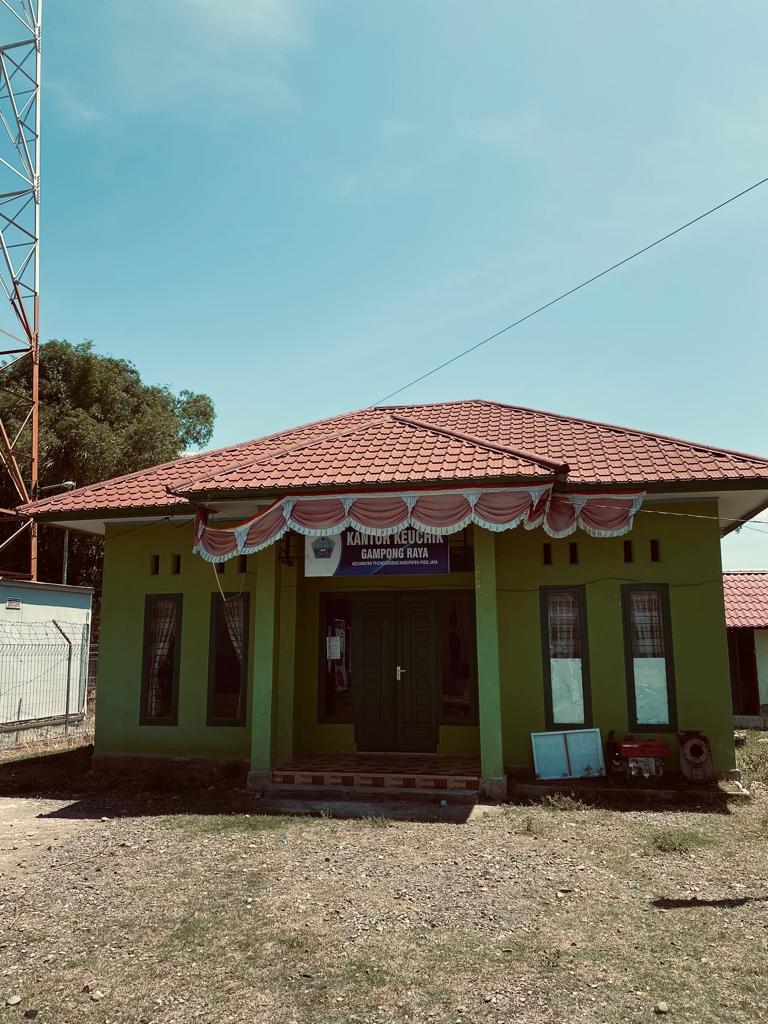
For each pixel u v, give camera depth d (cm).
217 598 1271
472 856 761
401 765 1159
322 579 1338
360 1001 462
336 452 1188
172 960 523
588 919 588
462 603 1291
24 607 1691
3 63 2144
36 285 2194
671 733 1098
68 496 1317
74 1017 448
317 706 1302
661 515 1153
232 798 1053
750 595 2094
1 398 2850
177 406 3797
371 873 708
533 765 1123
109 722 1272
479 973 497
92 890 673
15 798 1095
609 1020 435
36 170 2222
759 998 457
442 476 1030
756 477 1042
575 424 1384
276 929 573
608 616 1147
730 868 715
